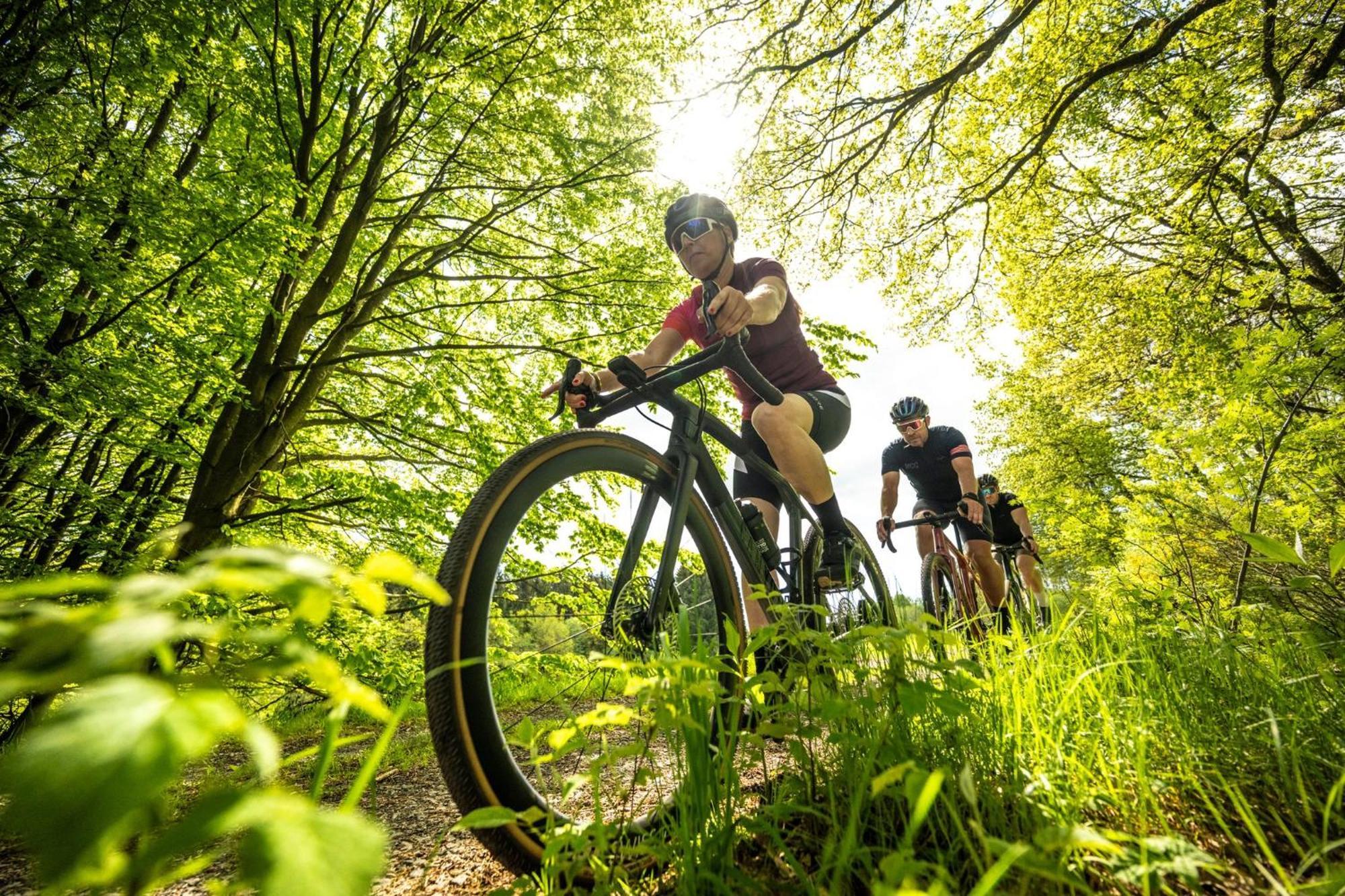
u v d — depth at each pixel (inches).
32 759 7.9
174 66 201.8
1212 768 42.6
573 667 60.6
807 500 84.6
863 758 41.7
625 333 301.4
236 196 205.0
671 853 36.3
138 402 194.4
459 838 64.2
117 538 204.1
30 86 176.6
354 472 299.4
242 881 8.8
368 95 294.4
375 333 330.6
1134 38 306.3
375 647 192.4
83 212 175.9
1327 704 50.1
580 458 59.7
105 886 9.3
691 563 71.8
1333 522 90.2
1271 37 299.7
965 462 166.4
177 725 9.0
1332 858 33.8
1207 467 100.7
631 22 321.7
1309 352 87.7
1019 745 46.1
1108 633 68.3
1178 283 374.6
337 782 110.3
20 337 179.9
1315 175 339.6
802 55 338.0
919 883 30.5
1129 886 32.5
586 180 314.3
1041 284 478.0
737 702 40.7
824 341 304.5
